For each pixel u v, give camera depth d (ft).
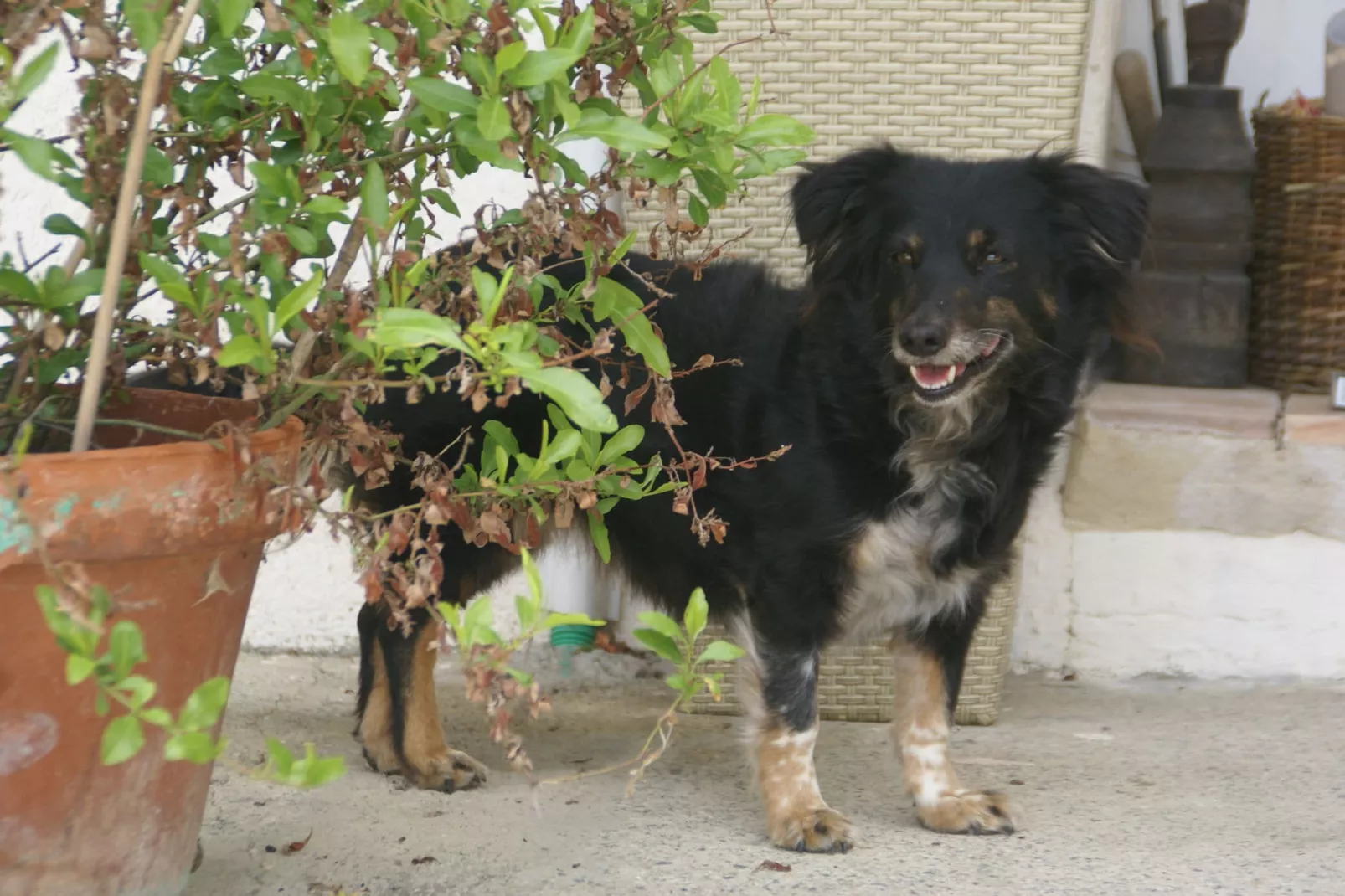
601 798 7.54
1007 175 7.48
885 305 7.41
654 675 8.78
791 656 7.38
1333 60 9.09
